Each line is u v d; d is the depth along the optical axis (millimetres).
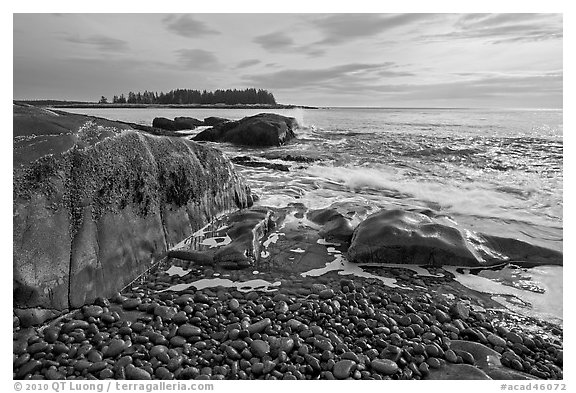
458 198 8133
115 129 4523
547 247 5184
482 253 5027
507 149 14250
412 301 4059
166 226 5016
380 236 4992
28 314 3230
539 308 4047
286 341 3295
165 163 5117
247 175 10352
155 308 3744
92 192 3943
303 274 4656
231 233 5504
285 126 17516
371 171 10891
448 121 30031
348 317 3729
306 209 7164
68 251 3602
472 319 3791
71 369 2967
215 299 4043
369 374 3029
